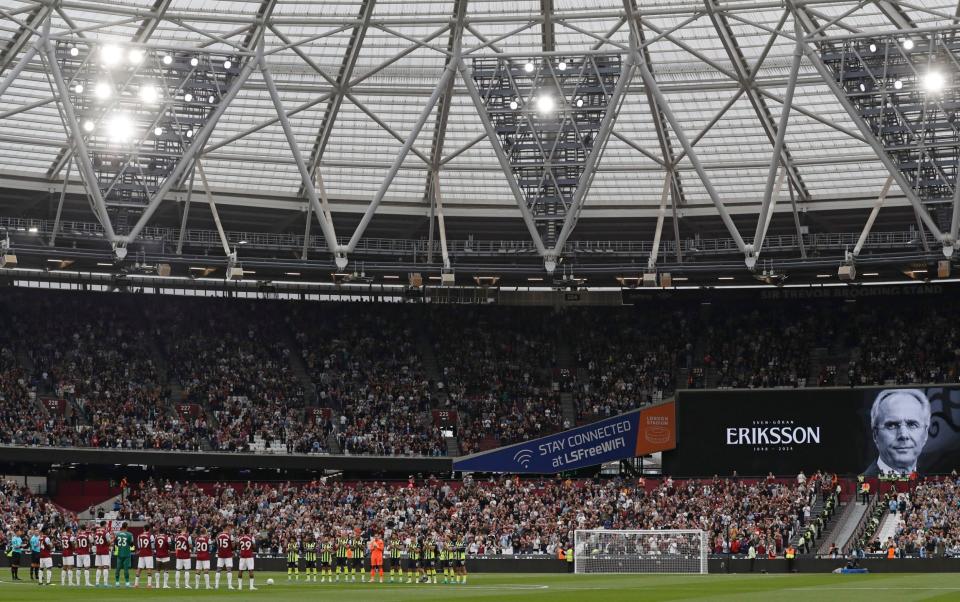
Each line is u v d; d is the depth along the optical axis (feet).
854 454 237.66
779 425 242.17
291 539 201.46
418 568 186.09
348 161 255.29
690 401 248.11
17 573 181.57
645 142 251.39
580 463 252.21
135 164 223.51
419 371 289.12
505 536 224.94
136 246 248.73
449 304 303.68
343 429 270.26
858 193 258.37
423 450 263.08
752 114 239.09
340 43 225.56
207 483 259.39
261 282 295.69
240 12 214.28
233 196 262.47
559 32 224.74
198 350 285.43
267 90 228.02
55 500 252.62
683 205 268.41
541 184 227.81
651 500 237.66
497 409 277.85
